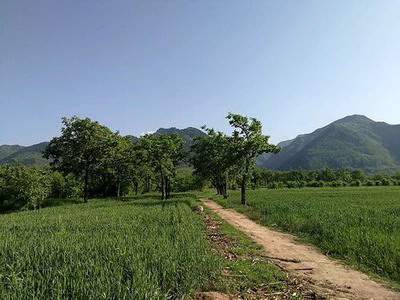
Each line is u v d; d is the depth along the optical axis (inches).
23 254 492.1
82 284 353.4
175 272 432.8
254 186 4862.2
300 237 908.0
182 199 2133.4
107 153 2596.0
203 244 623.8
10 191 2511.1
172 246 560.1
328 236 815.1
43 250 501.7
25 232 775.7
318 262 652.1
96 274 387.9
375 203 1641.2
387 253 615.2
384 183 5260.8
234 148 1903.3
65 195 3344.0
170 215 1107.9
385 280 542.0
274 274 545.3
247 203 1895.9
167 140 2501.2
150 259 465.7
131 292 352.5
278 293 466.0
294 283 513.0
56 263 439.8
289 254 719.1
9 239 627.8
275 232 1000.9
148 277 381.4
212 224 1146.0
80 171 2571.4
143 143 2479.1
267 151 1930.4
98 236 667.4
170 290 413.4
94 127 2536.9
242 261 621.3
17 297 329.1
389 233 780.0
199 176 3034.0
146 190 4092.0
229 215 1430.9
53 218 1149.7
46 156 2544.3
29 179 2501.2
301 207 1396.4
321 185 5098.4
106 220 1019.3
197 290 448.1
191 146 2768.2
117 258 465.4
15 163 2672.2
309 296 465.7
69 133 2512.3
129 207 1578.5
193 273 446.6
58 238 645.3
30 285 359.3
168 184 2800.2
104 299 335.3
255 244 815.7
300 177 5871.1
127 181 3341.5
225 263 576.1
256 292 468.1
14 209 2527.1
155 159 2495.1
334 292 482.6
